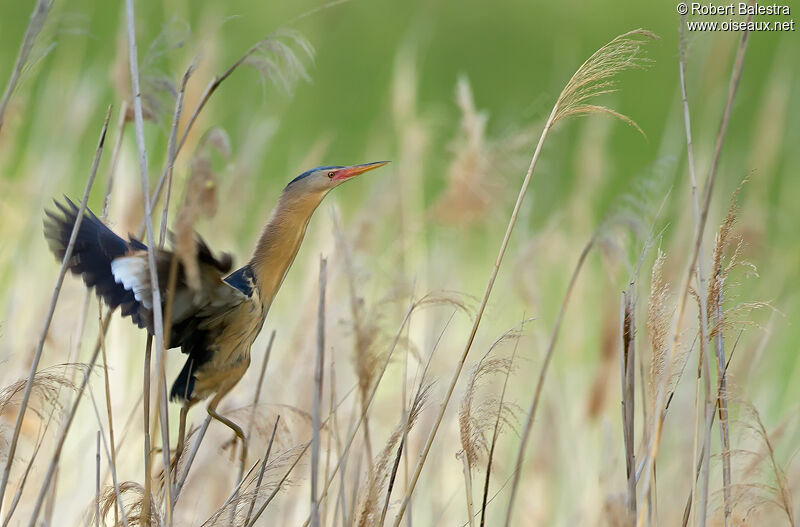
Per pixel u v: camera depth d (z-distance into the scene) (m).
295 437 9.95
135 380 12.15
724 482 8.01
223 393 8.80
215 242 13.20
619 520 7.67
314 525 6.98
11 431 9.53
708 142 14.21
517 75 32.94
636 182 9.23
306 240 15.21
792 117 16.61
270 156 19.20
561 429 12.12
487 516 11.59
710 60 14.40
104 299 7.92
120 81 9.32
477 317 7.92
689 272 7.43
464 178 12.46
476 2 33.47
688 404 11.44
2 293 12.95
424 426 10.80
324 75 29.02
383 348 7.16
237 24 27.56
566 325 13.88
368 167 10.05
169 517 7.51
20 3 24.25
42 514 10.12
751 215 13.88
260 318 9.22
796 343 13.53
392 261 11.71
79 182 16.95
